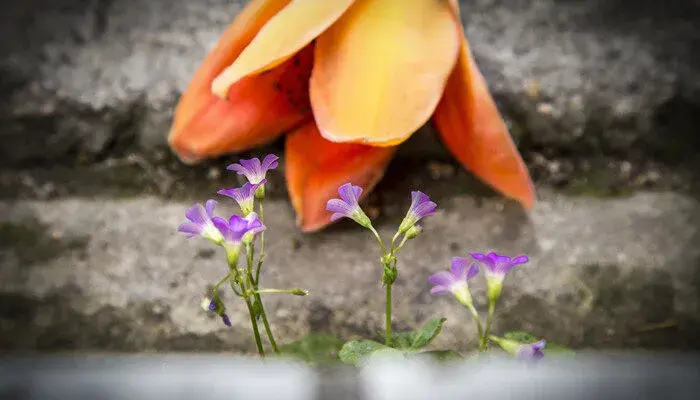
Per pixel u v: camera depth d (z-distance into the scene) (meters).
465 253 0.68
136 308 0.65
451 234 0.69
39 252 0.69
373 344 0.55
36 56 0.78
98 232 0.70
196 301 0.66
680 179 0.74
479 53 0.78
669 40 0.80
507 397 0.46
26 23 0.81
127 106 0.75
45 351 0.64
